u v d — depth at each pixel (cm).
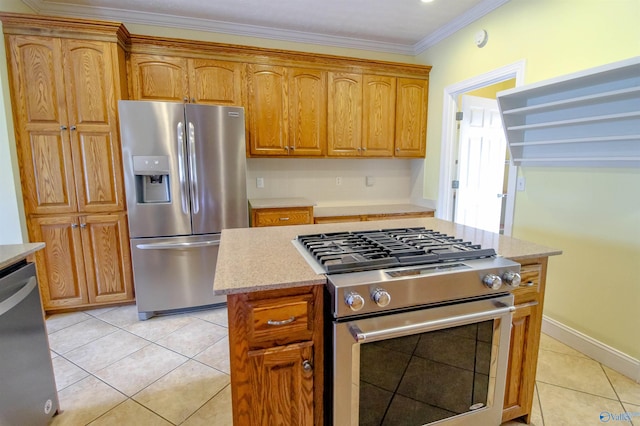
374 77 335
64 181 253
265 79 302
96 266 268
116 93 253
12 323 133
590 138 187
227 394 177
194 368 198
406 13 285
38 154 245
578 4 202
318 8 276
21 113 239
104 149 257
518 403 149
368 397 116
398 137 352
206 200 262
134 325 251
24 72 236
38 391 148
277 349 110
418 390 123
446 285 116
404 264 122
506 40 254
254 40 321
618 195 187
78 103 247
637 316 182
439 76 335
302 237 160
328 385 115
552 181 223
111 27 242
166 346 222
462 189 340
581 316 212
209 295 275
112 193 263
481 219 358
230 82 293
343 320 107
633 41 176
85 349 218
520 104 229
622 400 170
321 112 323
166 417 161
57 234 257
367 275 112
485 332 129
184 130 250
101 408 166
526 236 245
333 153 332
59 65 241
